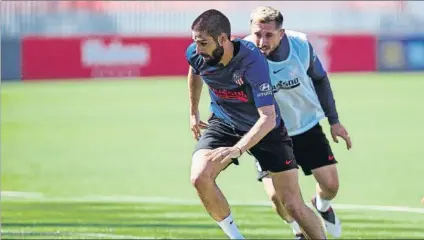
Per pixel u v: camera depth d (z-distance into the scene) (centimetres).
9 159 4766
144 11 10762
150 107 7362
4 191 3759
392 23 11188
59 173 4269
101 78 10350
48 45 10100
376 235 2808
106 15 10638
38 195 3647
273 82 2478
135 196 3612
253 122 2236
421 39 11112
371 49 10988
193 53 2188
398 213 3191
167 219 3095
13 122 6481
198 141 2302
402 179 3969
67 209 3306
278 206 2562
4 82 9956
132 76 10475
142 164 4544
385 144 5109
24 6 10162
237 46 2127
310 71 2498
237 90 2181
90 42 10281
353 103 7450
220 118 2300
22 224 2992
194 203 3438
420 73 10819
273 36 2308
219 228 2914
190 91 2414
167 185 3906
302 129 2569
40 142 5431
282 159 2252
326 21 11300
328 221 2703
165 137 5612
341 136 2559
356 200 3469
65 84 9638
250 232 2873
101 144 5328
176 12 10856
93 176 4178
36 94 8531
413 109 6956
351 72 10944
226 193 3694
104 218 3117
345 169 4278
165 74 10600
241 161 4625
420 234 2817
